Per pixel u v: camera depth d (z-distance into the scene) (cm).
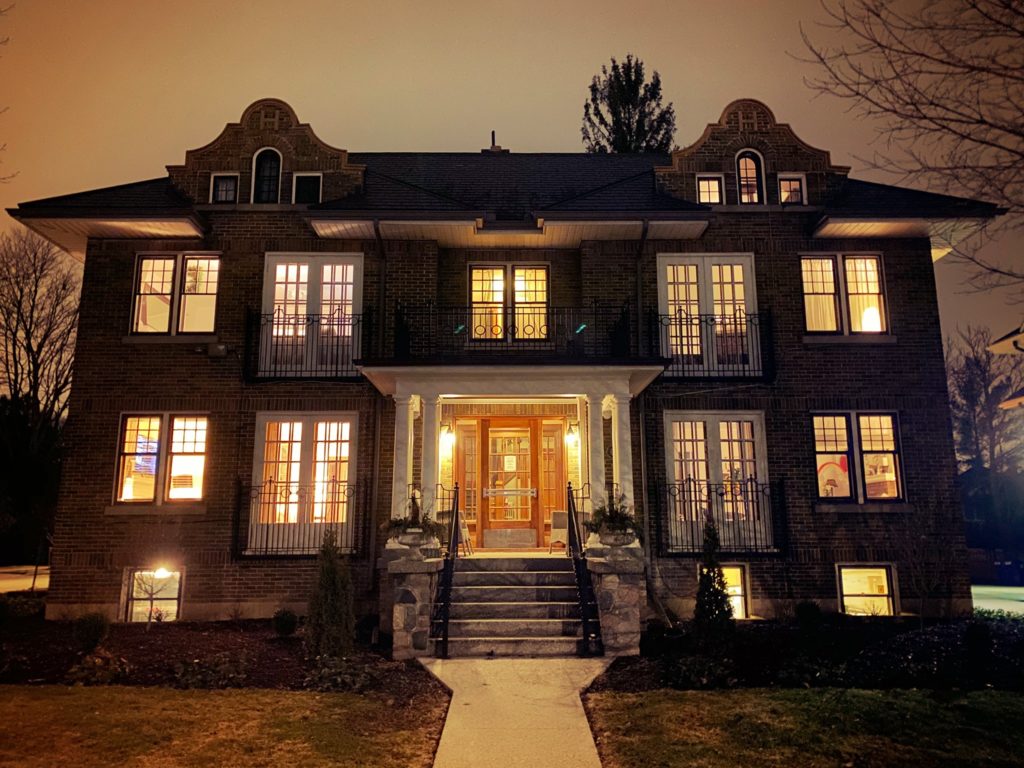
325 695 784
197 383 1305
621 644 973
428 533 1047
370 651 1003
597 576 1022
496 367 1153
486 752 638
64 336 3125
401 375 1178
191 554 1247
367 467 1282
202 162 1377
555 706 762
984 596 1748
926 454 1307
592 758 624
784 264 1366
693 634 930
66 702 727
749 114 1421
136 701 739
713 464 1305
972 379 3338
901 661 893
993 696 756
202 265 1368
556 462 1440
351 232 1327
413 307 1327
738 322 1352
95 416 1291
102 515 1255
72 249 1428
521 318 1395
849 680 832
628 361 1158
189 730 660
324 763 595
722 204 1386
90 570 1241
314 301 1334
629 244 1375
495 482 1438
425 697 798
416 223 1289
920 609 1234
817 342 1336
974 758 596
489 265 1416
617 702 766
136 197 1333
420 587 983
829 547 1270
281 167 1377
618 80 2962
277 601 1233
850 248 1373
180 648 957
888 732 652
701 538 1279
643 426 1307
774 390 1325
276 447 1308
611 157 1652
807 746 624
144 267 1362
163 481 1277
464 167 1603
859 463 1307
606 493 1218
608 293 1359
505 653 967
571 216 1285
